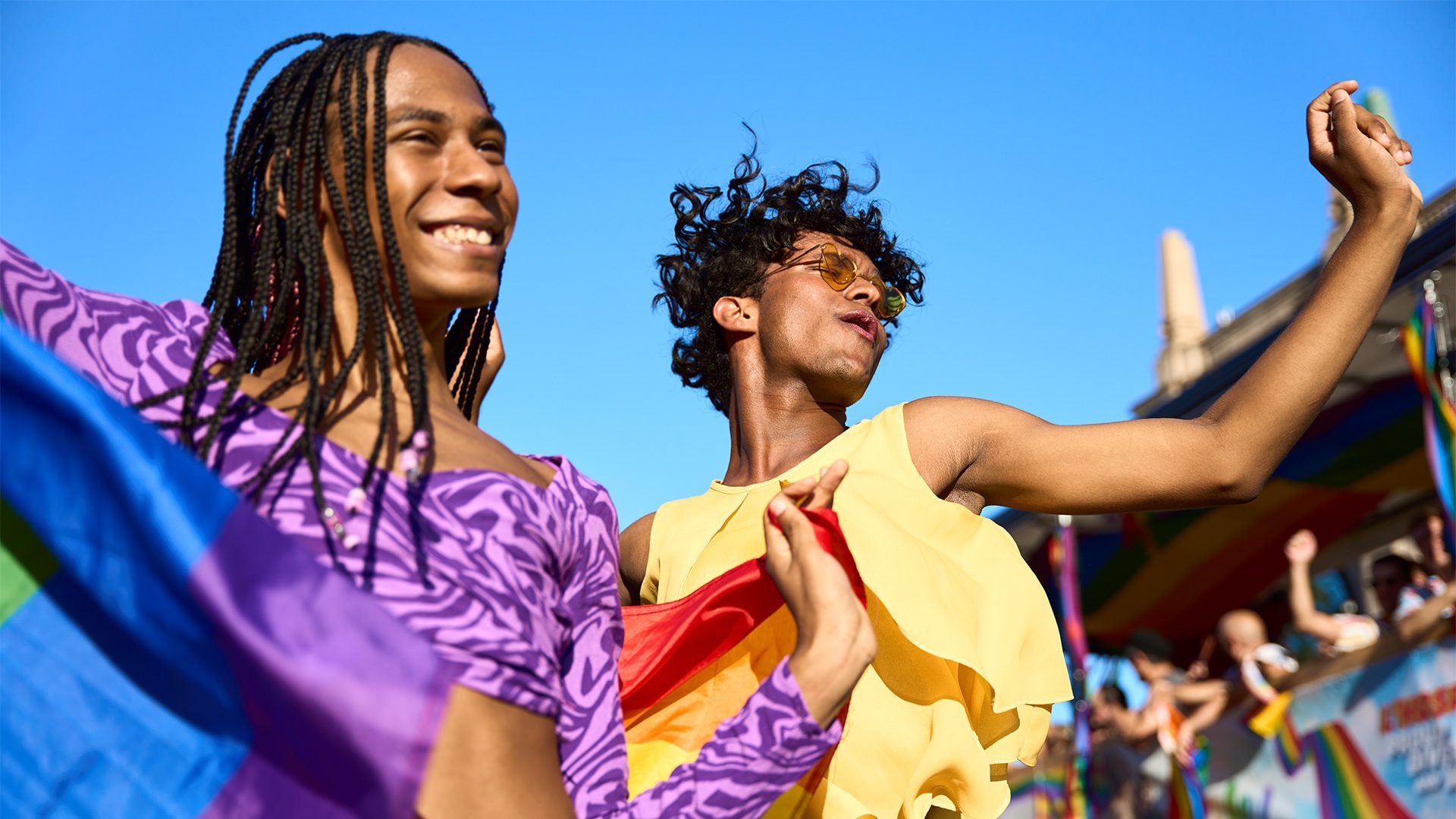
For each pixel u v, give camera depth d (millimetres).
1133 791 8422
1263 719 7246
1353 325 2094
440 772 1342
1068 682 2160
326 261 1682
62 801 1356
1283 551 9453
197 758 1378
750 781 1600
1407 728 6285
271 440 1522
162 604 1364
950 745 2066
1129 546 9836
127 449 1371
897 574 2086
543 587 1558
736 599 2064
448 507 1520
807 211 2836
